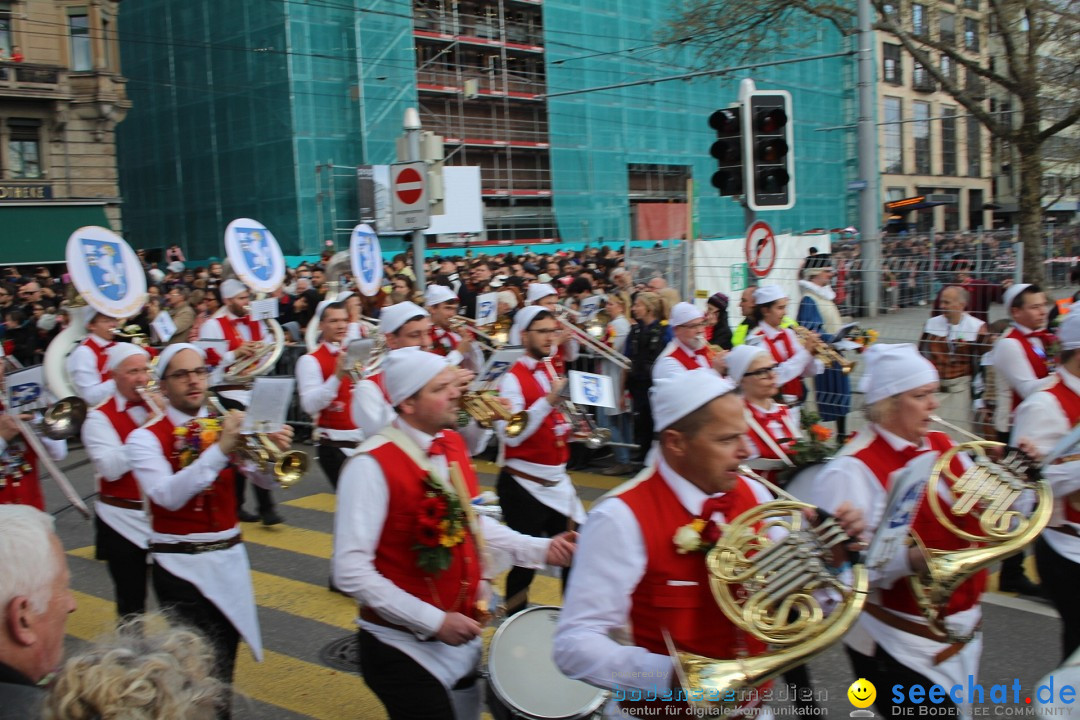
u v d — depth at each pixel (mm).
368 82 32688
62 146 31500
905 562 3078
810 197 43906
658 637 2541
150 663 1805
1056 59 16422
